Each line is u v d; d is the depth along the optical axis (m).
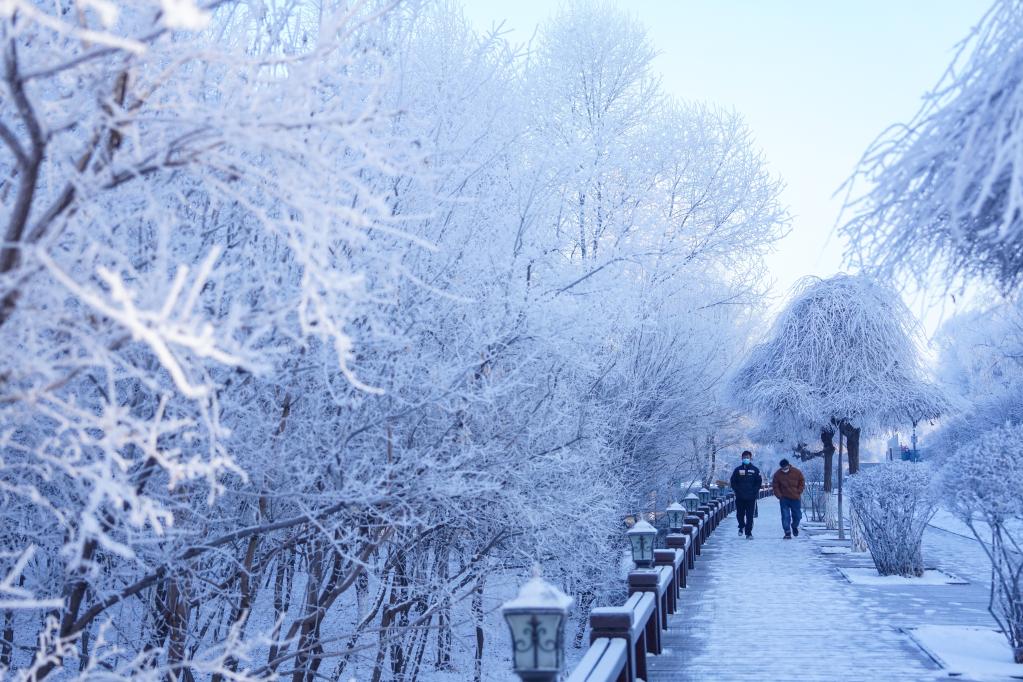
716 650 8.25
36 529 4.95
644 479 13.50
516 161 6.68
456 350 5.80
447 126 6.04
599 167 7.30
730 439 24.75
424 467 5.70
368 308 4.21
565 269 6.63
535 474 6.76
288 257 5.20
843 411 19.52
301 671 6.23
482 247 6.16
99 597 5.07
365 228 5.20
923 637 8.53
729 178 14.88
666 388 12.57
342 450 5.62
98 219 2.94
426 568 7.73
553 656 4.00
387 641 6.57
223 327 3.00
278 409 5.75
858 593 11.68
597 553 8.30
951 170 4.04
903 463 13.66
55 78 3.65
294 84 3.07
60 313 2.89
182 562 5.10
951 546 18.48
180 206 4.77
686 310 13.34
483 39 6.68
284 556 7.12
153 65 3.62
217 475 4.50
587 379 7.75
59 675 5.34
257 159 4.62
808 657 7.86
